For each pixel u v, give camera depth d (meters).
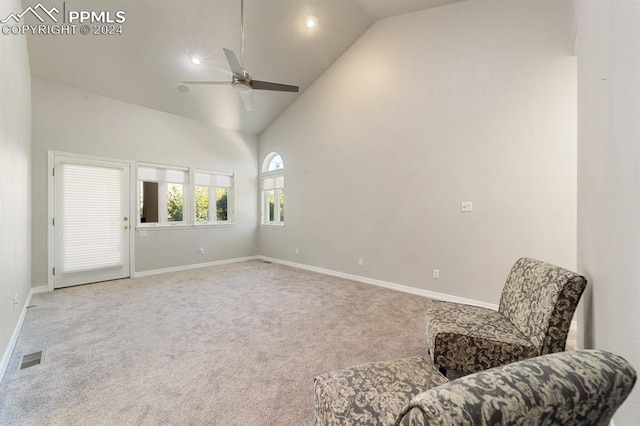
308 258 5.42
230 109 5.46
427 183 3.74
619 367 0.71
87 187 4.24
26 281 3.24
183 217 5.48
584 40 1.76
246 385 1.81
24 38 3.12
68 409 1.57
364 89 4.46
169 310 3.15
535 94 2.95
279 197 6.29
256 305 3.33
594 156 1.50
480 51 3.29
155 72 4.23
